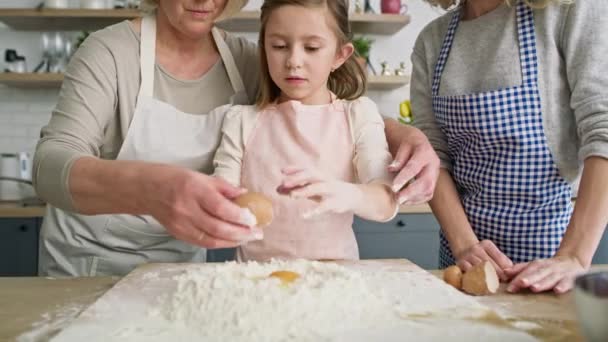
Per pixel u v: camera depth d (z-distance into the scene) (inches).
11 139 117.3
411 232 102.3
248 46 53.5
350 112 49.3
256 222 32.3
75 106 42.1
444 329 29.1
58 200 33.8
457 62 50.4
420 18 122.0
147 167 31.4
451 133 51.2
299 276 35.1
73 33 116.4
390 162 44.4
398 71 115.0
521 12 46.9
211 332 29.0
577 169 46.6
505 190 48.3
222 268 36.9
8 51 110.6
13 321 32.1
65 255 49.7
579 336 29.0
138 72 46.9
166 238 49.4
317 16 44.8
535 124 46.1
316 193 33.6
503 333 28.6
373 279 38.5
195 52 49.4
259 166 47.9
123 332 29.1
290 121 48.4
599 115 41.4
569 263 38.2
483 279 36.6
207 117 49.3
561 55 45.6
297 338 28.2
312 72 46.3
